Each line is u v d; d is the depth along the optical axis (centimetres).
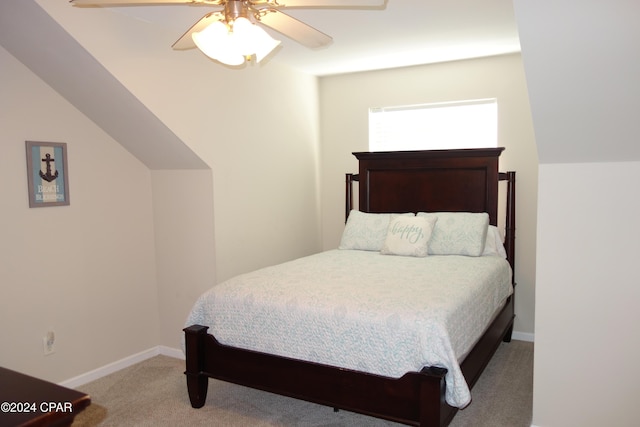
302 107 447
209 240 348
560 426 241
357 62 410
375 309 226
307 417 270
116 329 347
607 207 224
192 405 280
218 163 348
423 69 423
